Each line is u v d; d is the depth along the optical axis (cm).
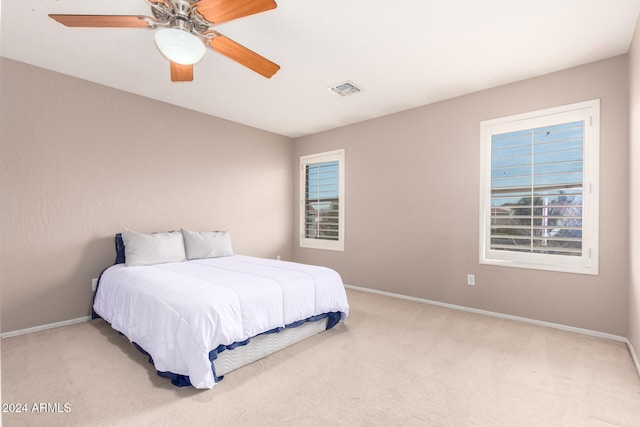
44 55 273
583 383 206
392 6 211
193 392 194
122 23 186
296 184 537
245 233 467
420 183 388
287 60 281
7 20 225
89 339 270
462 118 354
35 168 290
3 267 275
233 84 329
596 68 278
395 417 173
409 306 366
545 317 303
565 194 293
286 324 247
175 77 242
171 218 385
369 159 439
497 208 332
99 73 306
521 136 317
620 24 229
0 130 273
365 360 236
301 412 177
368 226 439
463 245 354
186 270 289
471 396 192
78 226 314
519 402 187
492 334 283
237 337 210
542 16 221
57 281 302
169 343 200
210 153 424
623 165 265
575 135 289
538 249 307
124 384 202
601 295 275
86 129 319
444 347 257
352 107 394
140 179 358
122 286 267
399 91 345
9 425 165
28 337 274
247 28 235
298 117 433
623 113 266
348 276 463
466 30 237
